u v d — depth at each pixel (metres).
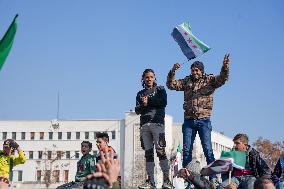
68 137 111.94
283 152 11.17
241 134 10.32
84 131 111.25
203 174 9.60
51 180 108.75
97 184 4.36
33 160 111.31
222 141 95.06
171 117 102.75
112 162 4.55
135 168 104.44
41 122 113.19
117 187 9.40
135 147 105.62
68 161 110.56
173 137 104.12
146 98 11.55
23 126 113.25
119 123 109.00
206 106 11.81
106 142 10.98
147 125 11.62
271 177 10.34
